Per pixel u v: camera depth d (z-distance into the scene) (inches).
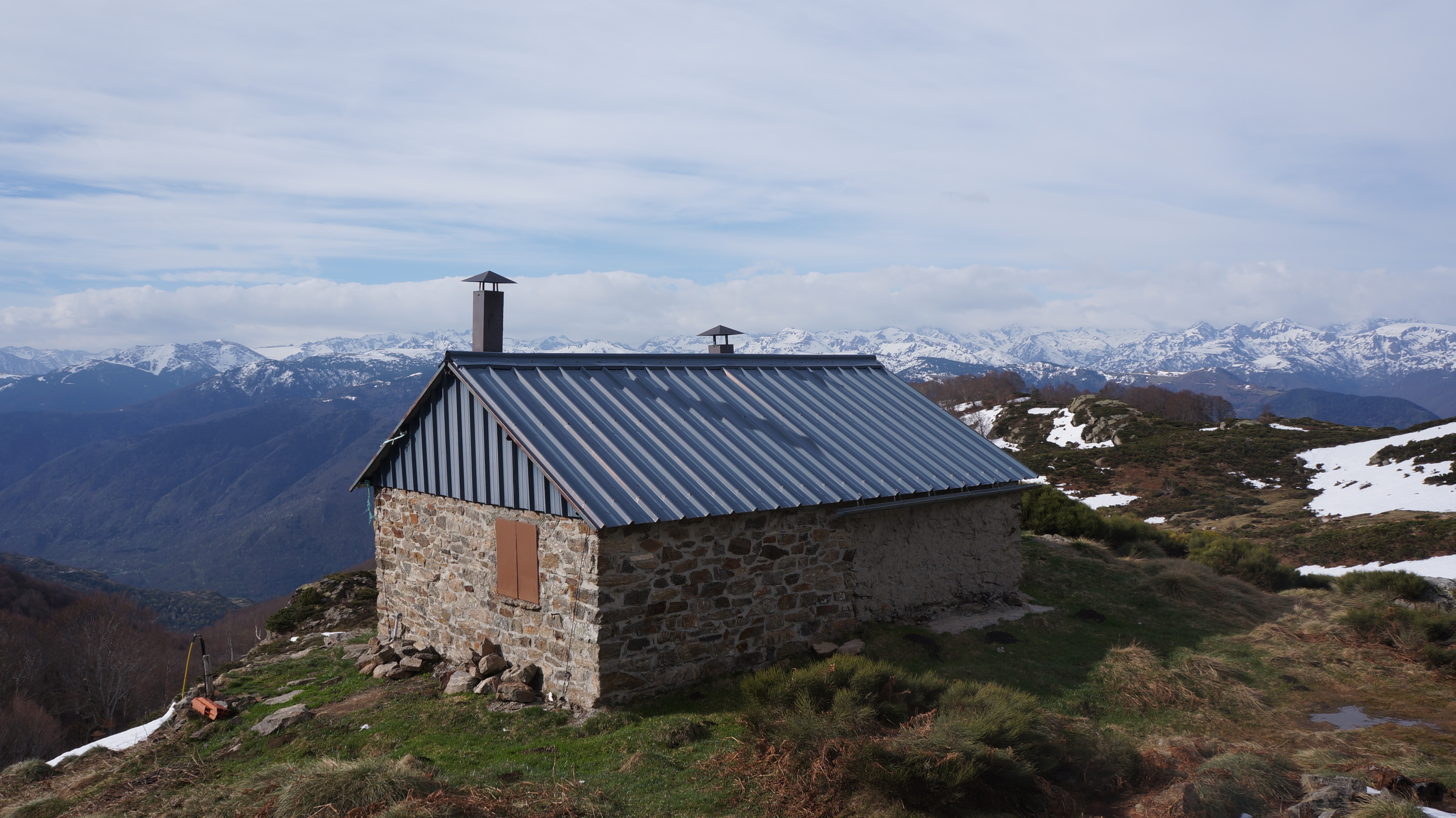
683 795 304.8
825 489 486.9
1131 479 2276.1
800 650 474.3
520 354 504.7
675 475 444.8
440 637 516.4
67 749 1562.5
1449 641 547.2
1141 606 634.8
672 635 416.2
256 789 325.1
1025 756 308.2
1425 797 303.3
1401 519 1531.7
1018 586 629.6
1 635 1718.8
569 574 407.2
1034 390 4510.3
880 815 278.1
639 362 562.9
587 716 389.4
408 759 338.6
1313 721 426.9
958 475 571.2
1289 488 2082.9
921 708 351.6
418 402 514.6
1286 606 683.4
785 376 637.3
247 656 668.1
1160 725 415.8
